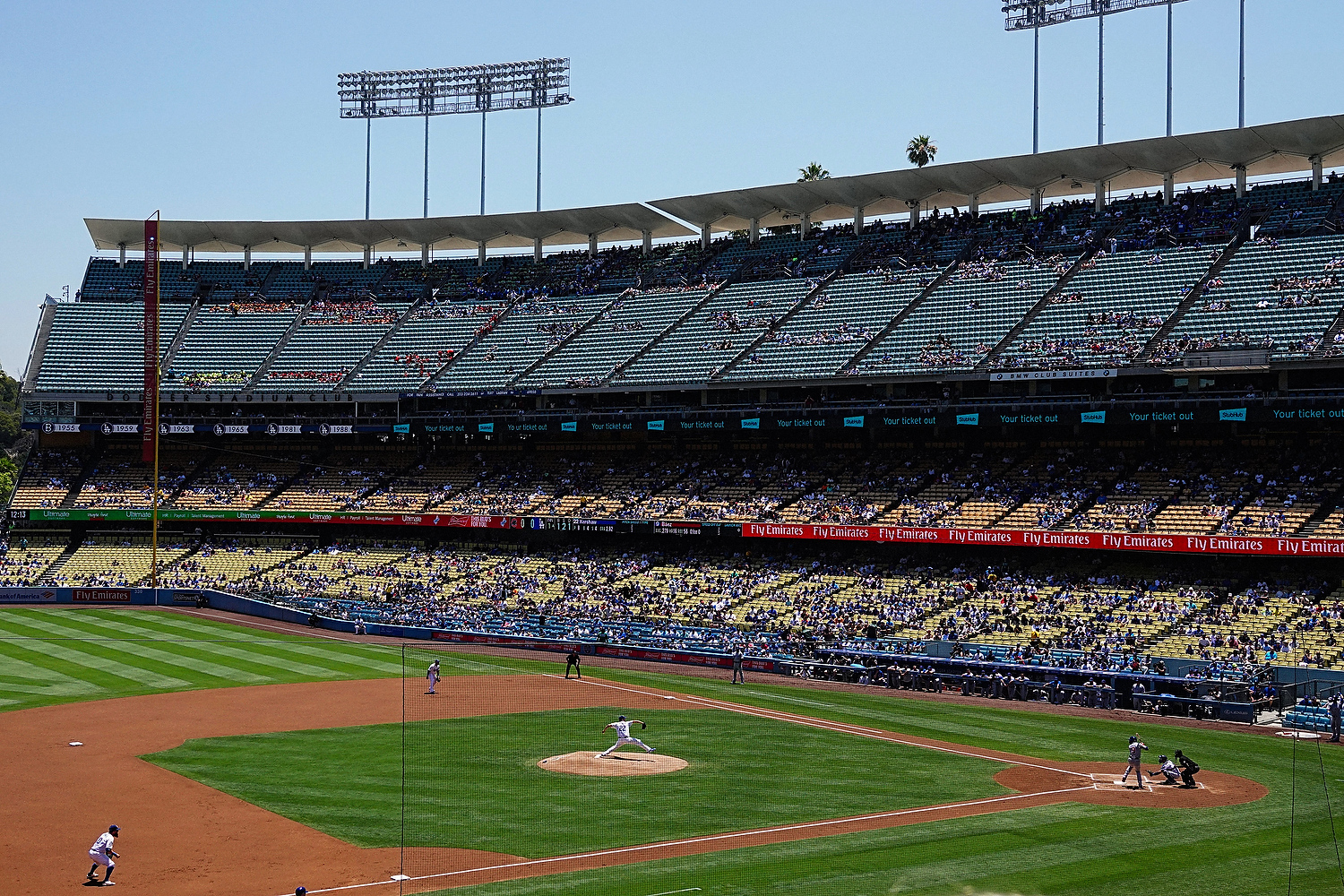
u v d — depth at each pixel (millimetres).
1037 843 32250
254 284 109750
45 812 35031
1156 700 51969
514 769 40094
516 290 104688
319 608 79875
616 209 100812
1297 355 65250
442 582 82750
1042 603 64125
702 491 83000
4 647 65812
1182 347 70000
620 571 79875
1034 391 75375
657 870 29969
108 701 52094
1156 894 28375
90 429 95875
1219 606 59938
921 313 83438
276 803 35969
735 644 65312
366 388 95938
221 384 97750
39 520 93500
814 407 78875
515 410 91500
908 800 36688
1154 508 67000
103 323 103625
